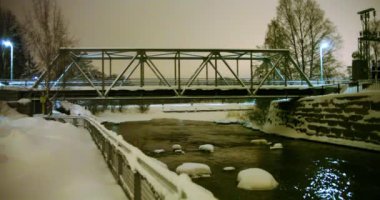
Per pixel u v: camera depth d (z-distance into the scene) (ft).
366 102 108.37
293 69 194.29
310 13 196.95
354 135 112.47
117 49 144.97
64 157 44.78
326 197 57.47
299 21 198.29
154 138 141.79
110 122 235.20
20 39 224.33
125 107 290.56
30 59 210.79
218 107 289.94
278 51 155.33
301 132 139.85
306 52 197.26
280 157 95.71
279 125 157.58
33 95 140.26
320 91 152.15
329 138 123.65
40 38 136.98
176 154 101.40
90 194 30.83
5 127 57.06
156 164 21.11
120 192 31.81
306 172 76.23
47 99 131.23
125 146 31.58
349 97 115.34
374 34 152.46
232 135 152.97
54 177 35.47
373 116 105.40
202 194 13.85
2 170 34.83
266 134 157.48
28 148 43.73
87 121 90.12
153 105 314.96
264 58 171.53
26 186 31.76
